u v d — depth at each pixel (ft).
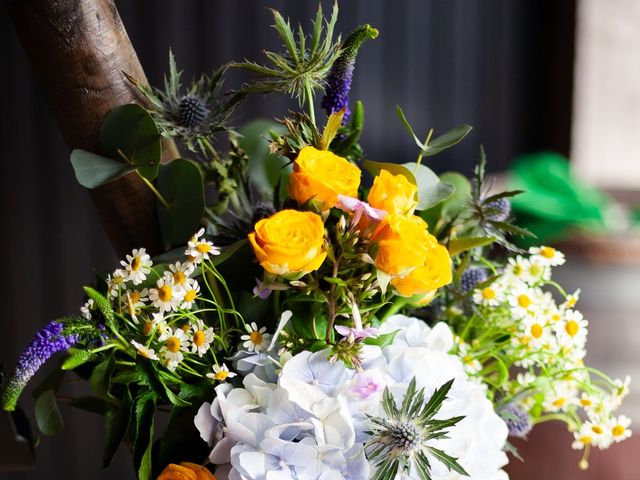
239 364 3.00
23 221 7.45
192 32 7.27
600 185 7.16
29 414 7.15
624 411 5.06
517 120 8.05
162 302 2.96
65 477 7.67
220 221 3.43
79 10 3.14
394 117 7.76
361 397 2.92
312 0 7.34
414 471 2.95
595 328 4.99
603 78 7.37
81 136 3.25
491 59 7.88
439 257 2.92
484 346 3.37
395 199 2.92
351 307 2.97
